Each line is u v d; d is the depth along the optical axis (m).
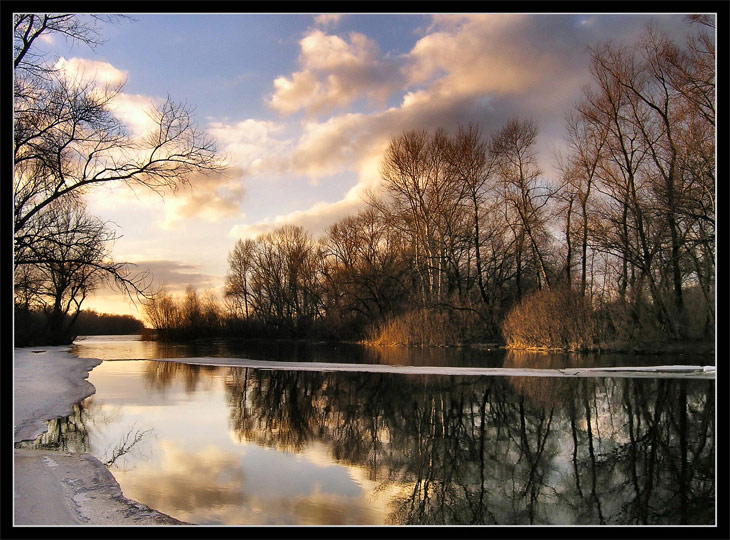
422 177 36.66
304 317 55.25
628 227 28.23
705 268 24.59
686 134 24.52
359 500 7.30
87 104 13.03
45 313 35.75
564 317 28.77
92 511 6.32
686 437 10.55
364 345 41.78
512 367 22.58
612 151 28.80
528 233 33.19
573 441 10.38
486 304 34.91
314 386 18.03
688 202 23.80
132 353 34.44
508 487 7.86
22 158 12.41
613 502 7.25
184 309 57.28
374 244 43.91
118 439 10.30
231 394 16.22
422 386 17.77
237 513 6.66
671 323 26.17
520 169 33.75
